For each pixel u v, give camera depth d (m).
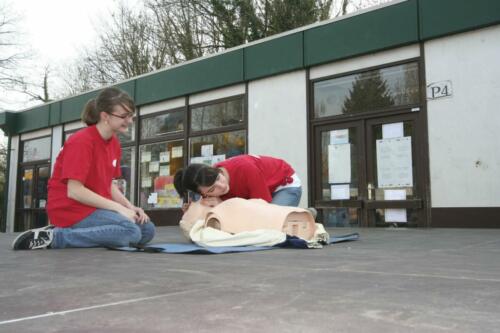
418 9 6.54
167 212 9.83
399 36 6.70
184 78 9.45
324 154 7.56
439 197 6.35
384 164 6.95
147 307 1.38
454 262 2.46
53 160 12.45
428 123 6.48
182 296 1.55
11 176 13.62
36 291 1.69
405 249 3.29
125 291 1.67
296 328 1.12
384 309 1.32
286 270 2.15
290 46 7.85
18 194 13.41
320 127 7.62
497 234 4.87
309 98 7.70
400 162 6.80
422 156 6.54
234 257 2.77
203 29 15.30
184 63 9.46
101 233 3.48
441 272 2.06
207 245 3.37
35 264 2.51
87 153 3.47
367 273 2.04
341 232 5.86
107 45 17.98
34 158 13.15
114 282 1.87
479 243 3.79
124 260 2.66
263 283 1.79
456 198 6.21
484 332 1.08
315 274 2.01
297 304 1.39
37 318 1.27
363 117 7.15
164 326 1.16
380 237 4.71
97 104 3.54
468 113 6.18
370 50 6.98
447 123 6.33
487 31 6.09
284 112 7.97
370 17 7.00
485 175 6.02
